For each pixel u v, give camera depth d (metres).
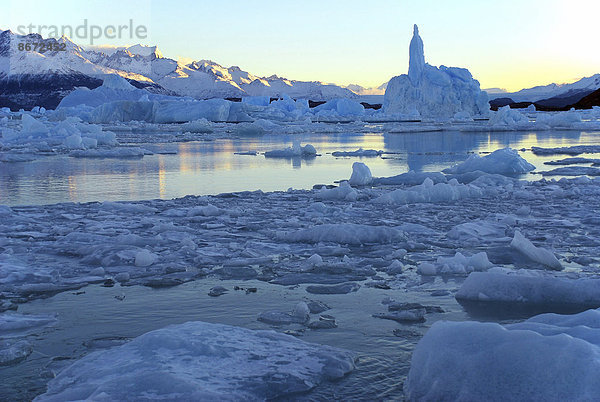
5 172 14.76
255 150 23.56
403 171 14.79
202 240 6.40
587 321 2.99
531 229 6.88
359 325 3.64
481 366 2.46
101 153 20.45
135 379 2.48
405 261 5.40
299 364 2.88
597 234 6.54
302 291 4.46
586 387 2.18
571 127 42.53
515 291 4.21
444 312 3.91
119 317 3.85
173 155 20.84
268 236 6.61
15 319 3.75
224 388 2.53
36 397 2.59
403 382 2.76
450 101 63.50
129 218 7.82
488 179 11.75
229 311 3.96
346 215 8.01
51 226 7.18
